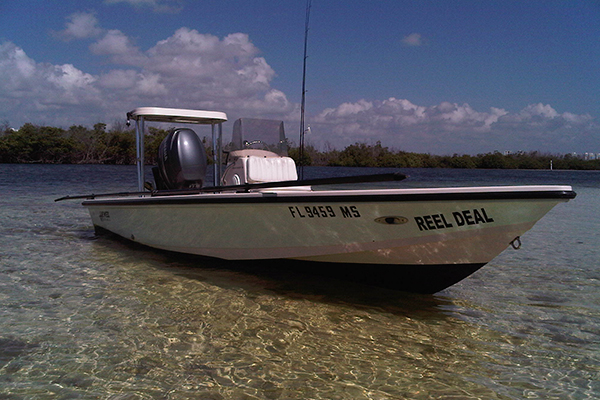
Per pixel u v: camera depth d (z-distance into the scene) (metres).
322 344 3.22
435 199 3.48
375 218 3.81
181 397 2.49
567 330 3.53
